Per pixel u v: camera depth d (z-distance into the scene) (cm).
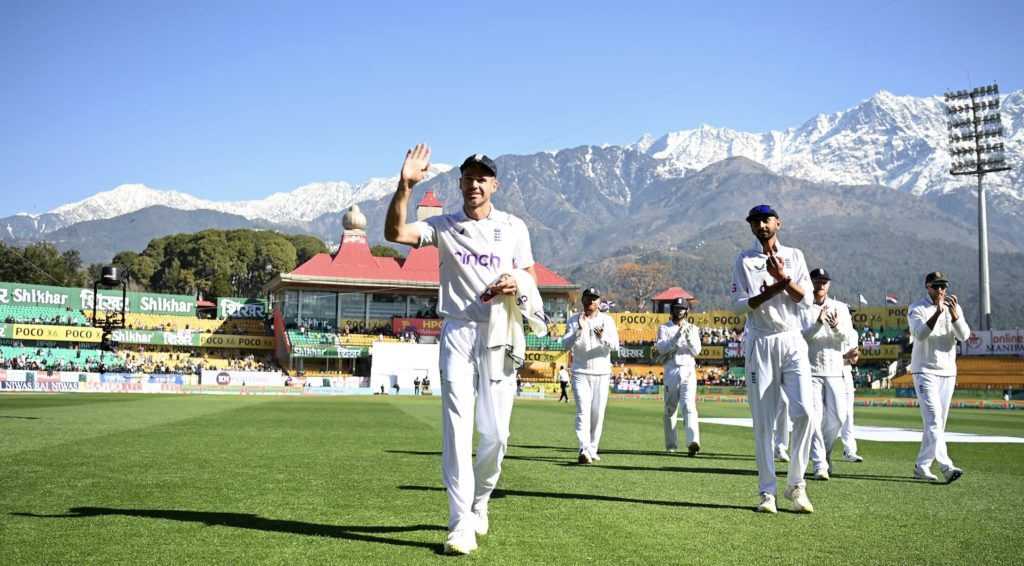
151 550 618
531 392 7031
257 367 7669
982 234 8475
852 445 1488
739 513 842
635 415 3309
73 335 7269
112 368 6938
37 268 11356
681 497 950
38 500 834
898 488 1077
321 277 7925
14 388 5366
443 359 706
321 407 3431
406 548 645
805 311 1303
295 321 8038
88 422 2045
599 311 1377
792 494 873
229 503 837
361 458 1303
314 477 1052
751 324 923
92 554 602
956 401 6125
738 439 1975
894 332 8412
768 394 890
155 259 12294
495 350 702
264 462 1216
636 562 607
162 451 1341
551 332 8025
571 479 1105
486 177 720
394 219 686
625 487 1028
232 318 8419
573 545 665
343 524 736
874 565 612
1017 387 7131
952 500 959
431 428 2108
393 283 8075
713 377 7875
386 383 6538
